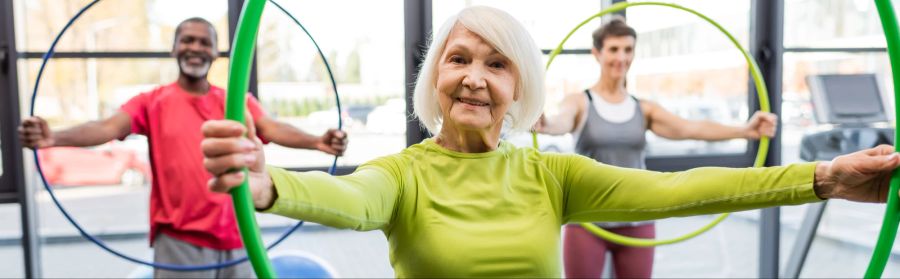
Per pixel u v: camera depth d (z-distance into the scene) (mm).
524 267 1004
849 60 3602
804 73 3545
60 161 4551
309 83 3205
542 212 1065
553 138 3404
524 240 1015
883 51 3635
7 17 2770
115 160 4672
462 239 992
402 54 3121
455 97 1036
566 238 2779
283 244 4258
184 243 2248
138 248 4773
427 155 1082
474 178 1055
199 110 2291
